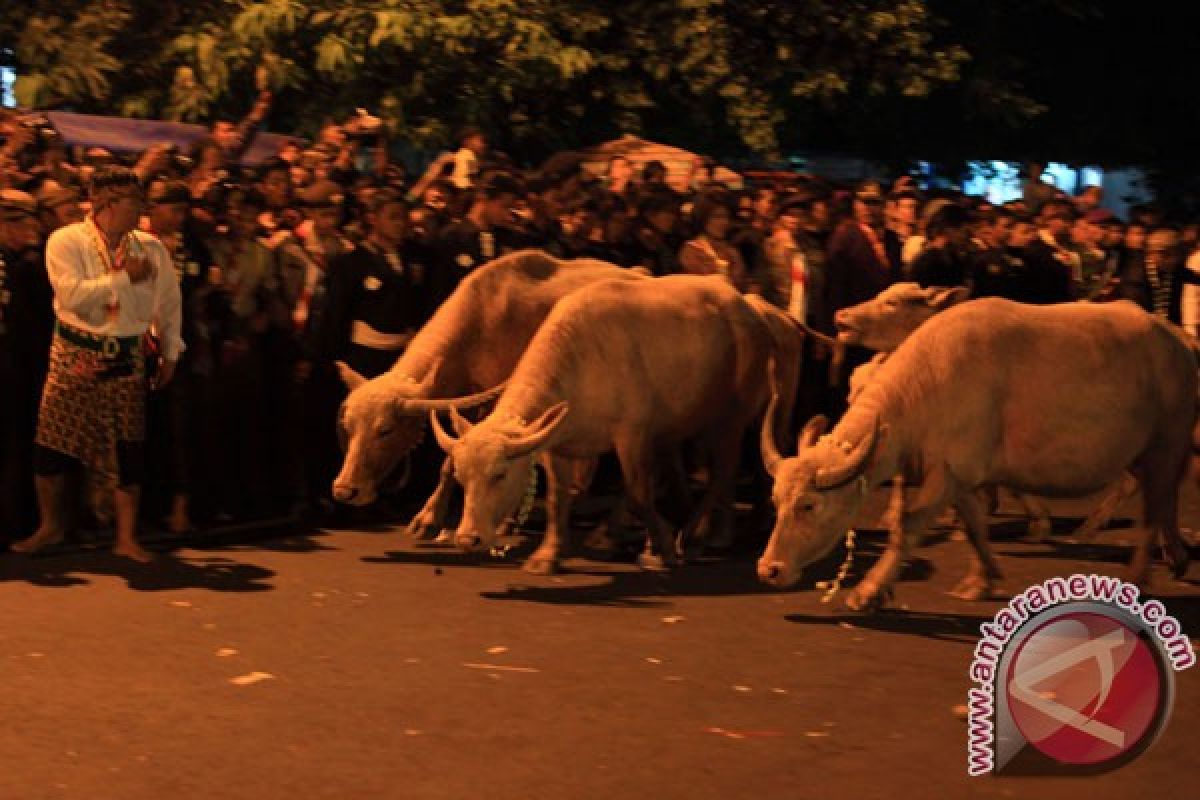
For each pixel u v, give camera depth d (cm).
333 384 1152
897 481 930
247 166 1498
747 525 1130
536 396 962
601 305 1005
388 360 1152
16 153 1138
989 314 935
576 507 1253
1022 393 930
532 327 1074
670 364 1023
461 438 928
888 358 948
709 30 2009
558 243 1252
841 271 1309
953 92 2405
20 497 1032
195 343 1066
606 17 2016
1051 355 938
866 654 834
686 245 1273
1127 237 1652
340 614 887
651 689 766
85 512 1062
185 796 624
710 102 2097
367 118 1446
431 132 1895
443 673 782
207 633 841
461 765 661
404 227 1148
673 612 913
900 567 916
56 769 648
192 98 1816
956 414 914
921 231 1452
